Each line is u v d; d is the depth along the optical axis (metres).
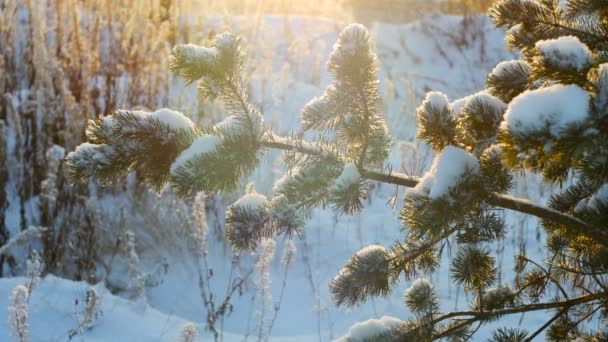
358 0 13.52
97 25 7.09
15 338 2.84
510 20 2.08
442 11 12.89
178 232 5.50
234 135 1.65
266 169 6.22
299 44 9.12
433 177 1.61
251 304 4.83
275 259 5.44
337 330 4.37
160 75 6.68
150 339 3.77
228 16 8.09
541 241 5.53
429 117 1.73
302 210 1.70
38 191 6.01
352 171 1.65
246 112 1.69
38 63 6.15
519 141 1.20
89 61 6.47
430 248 1.92
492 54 11.05
